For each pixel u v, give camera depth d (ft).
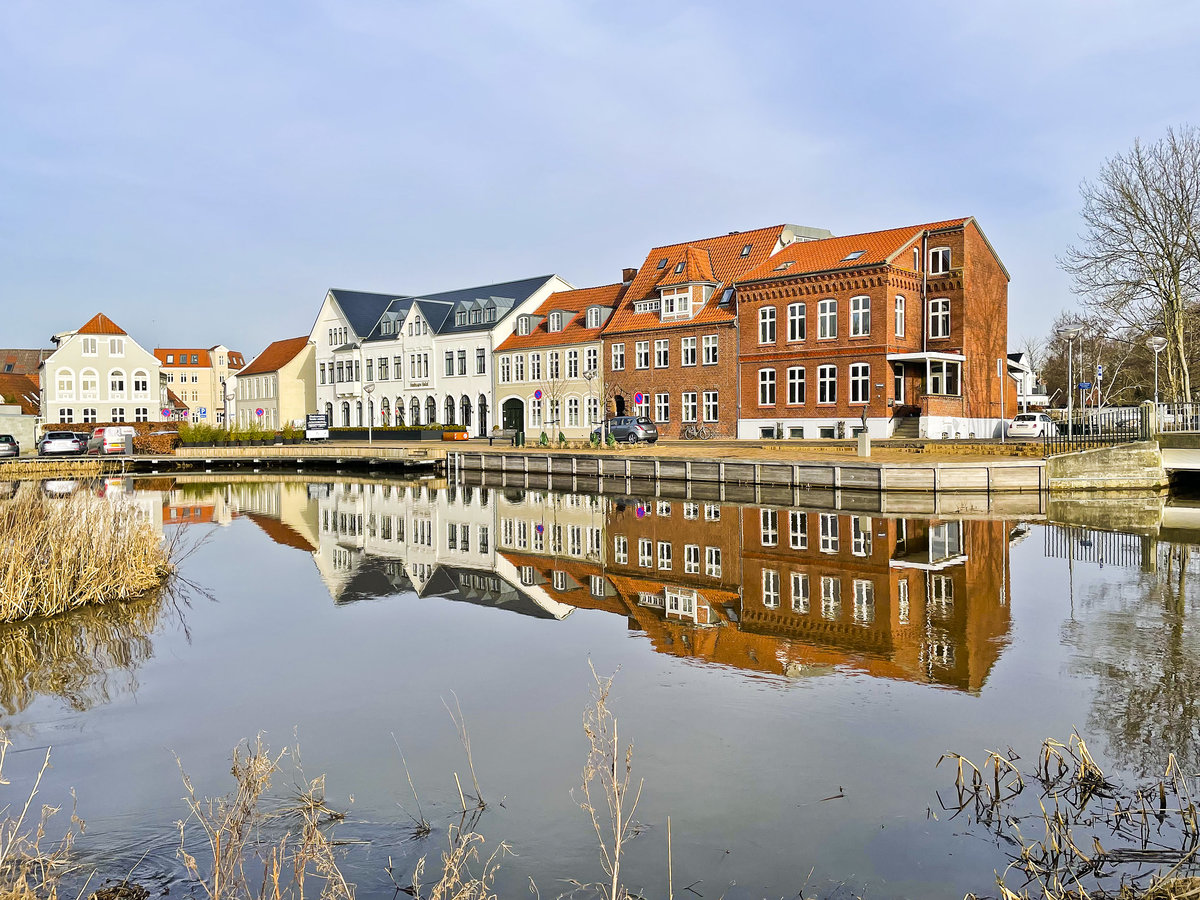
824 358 153.48
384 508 103.35
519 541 76.54
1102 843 22.03
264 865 21.35
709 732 29.66
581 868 21.27
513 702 33.27
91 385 258.57
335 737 29.96
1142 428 105.60
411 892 20.26
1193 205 135.03
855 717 31.01
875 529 76.95
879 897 19.92
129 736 30.25
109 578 50.62
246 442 218.79
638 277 196.65
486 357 221.25
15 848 21.86
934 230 153.48
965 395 151.33
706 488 116.67
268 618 47.47
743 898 19.95
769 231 181.06
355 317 266.57
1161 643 39.81
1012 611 46.21
